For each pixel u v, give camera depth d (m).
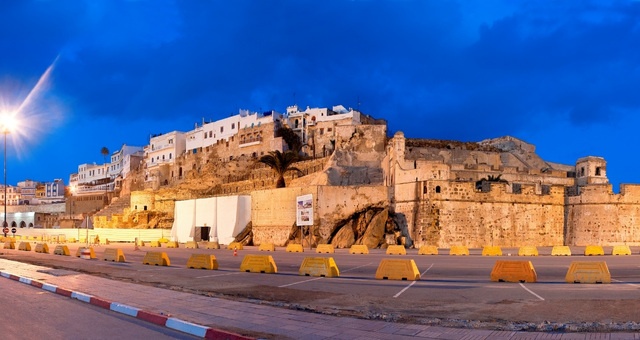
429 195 50.75
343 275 24.91
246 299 15.98
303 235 57.34
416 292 18.00
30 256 41.81
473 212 51.19
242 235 64.62
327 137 106.38
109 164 175.25
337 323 12.06
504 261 21.75
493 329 11.27
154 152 142.88
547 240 53.62
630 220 52.22
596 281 20.44
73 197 143.75
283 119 114.94
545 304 14.62
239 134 118.00
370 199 56.72
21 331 11.91
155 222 85.69
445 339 10.43
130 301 15.58
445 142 82.50
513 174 64.75
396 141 57.50
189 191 94.44
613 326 11.12
